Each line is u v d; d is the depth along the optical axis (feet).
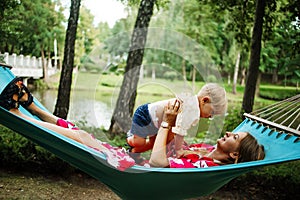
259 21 16.29
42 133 6.68
